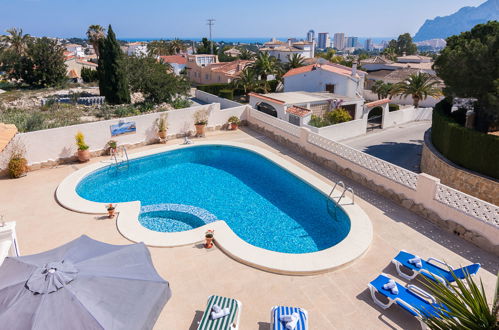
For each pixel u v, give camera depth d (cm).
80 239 767
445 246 1117
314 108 3083
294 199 1556
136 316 580
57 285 584
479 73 1798
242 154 2139
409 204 1352
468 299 553
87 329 537
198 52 9912
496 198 1570
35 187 1559
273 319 758
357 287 926
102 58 3412
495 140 1574
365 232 1177
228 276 964
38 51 5153
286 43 10394
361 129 2986
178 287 915
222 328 703
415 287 835
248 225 1330
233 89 4550
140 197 1553
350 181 1645
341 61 7756
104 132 1983
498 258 1053
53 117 2647
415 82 4184
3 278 623
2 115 2417
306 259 1025
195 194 1591
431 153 2011
